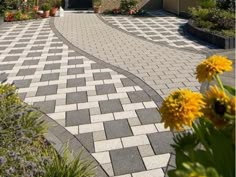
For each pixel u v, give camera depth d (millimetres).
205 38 9438
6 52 8586
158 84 5875
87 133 4141
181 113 1406
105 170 3365
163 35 10516
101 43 9492
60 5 16906
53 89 5742
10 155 2773
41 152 3271
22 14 14219
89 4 19297
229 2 12039
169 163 3410
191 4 14055
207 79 1711
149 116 4562
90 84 5961
